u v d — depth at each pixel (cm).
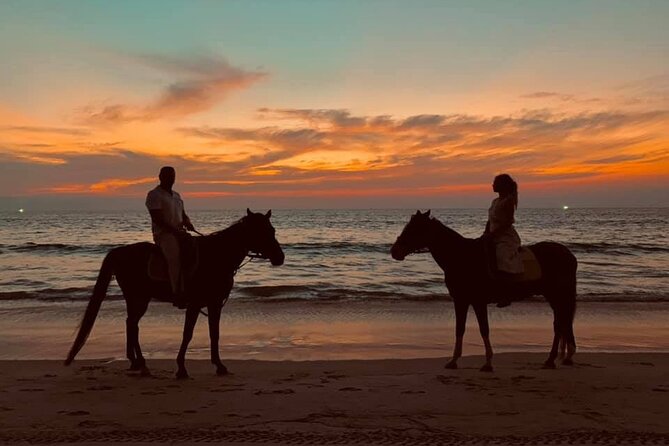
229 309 1486
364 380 771
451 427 555
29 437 518
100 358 966
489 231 841
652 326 1298
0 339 1134
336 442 505
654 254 3338
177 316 1377
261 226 793
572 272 858
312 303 1583
